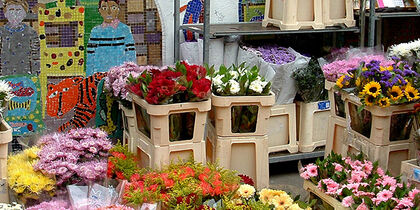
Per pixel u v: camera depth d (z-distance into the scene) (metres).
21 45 3.88
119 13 4.08
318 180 3.00
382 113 2.99
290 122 4.12
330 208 2.88
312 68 4.01
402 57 3.34
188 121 3.07
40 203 2.68
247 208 2.70
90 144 2.94
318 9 4.10
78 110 4.07
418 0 4.38
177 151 3.08
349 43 4.75
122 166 3.12
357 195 2.70
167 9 4.21
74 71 4.03
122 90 3.44
